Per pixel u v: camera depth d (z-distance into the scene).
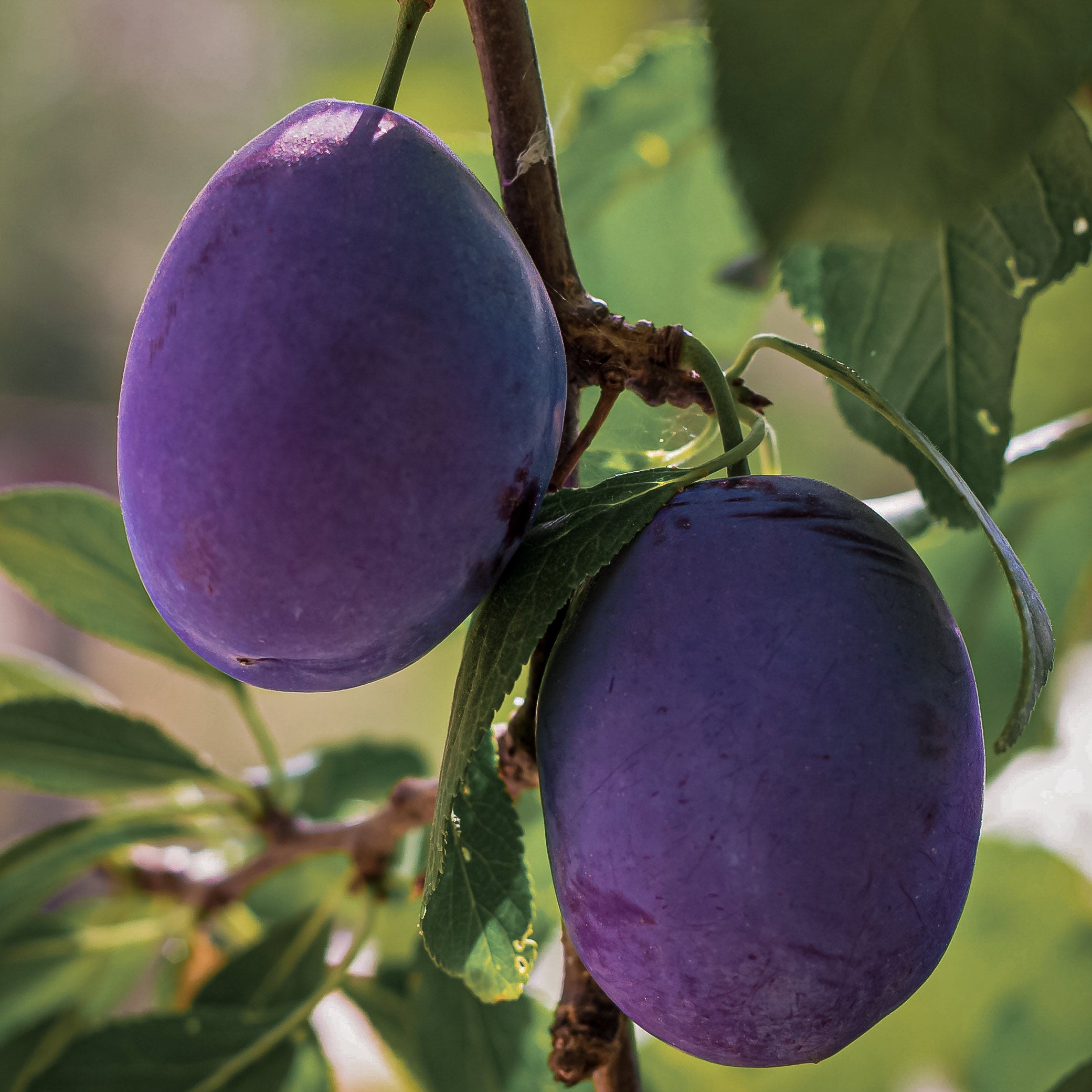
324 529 0.25
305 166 0.25
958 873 0.26
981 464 0.30
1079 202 0.29
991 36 0.21
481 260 0.25
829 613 0.25
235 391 0.25
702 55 0.36
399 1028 0.34
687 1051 0.26
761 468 0.30
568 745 0.26
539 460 0.26
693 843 0.25
